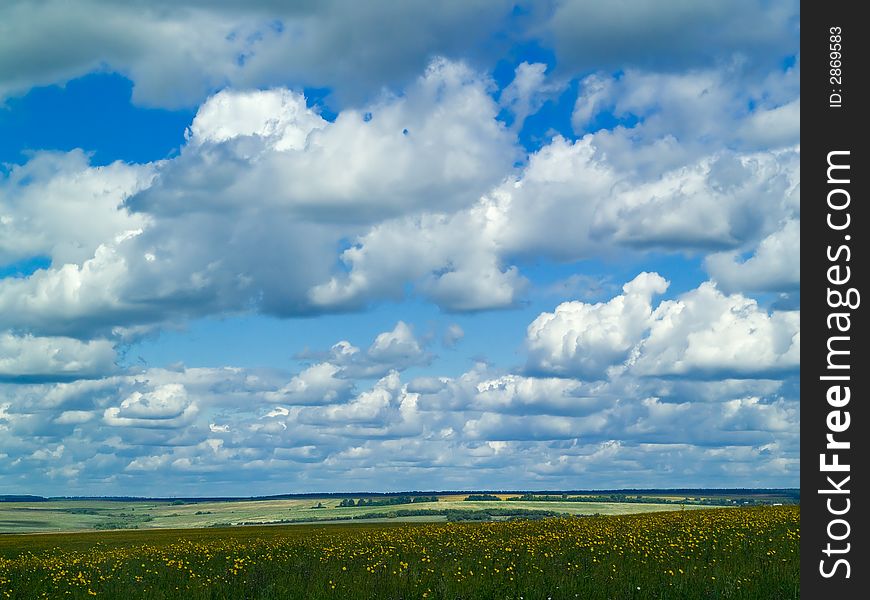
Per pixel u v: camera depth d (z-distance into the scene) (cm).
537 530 4162
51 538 9931
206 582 2678
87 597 2517
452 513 17375
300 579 2592
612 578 2306
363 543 4047
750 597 1972
